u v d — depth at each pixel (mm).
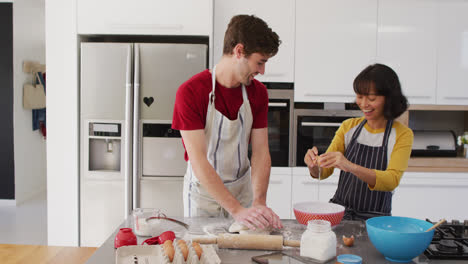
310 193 3113
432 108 3152
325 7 3062
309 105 3117
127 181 2797
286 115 3115
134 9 2896
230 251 1189
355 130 1787
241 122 1697
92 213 2893
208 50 2977
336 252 1194
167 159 2850
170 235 1226
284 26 3066
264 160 1733
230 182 1822
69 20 2893
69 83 2898
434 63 3115
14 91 5109
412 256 1112
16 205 5148
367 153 1711
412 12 3080
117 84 2832
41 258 1466
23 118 5398
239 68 1493
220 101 1637
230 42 1475
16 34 5184
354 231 1387
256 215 1325
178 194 2855
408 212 3115
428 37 3098
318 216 1386
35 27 5781
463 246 1241
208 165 1526
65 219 2938
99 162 2936
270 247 1191
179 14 2902
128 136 2785
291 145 3123
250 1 3049
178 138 2842
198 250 1078
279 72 3090
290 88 3105
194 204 1849
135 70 2779
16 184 5160
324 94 3100
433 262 1138
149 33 2906
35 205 5160
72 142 2912
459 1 3082
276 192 3121
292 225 1443
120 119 2846
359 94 1642
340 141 1830
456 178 3094
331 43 3078
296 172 3105
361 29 3074
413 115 3557
